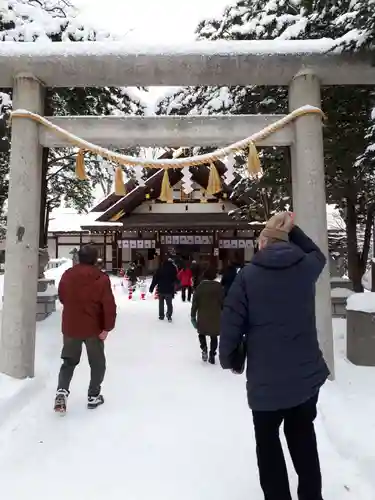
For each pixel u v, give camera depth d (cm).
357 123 787
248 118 582
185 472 335
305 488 259
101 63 550
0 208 1349
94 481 322
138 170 608
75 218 3525
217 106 904
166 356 732
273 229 275
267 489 259
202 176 2422
